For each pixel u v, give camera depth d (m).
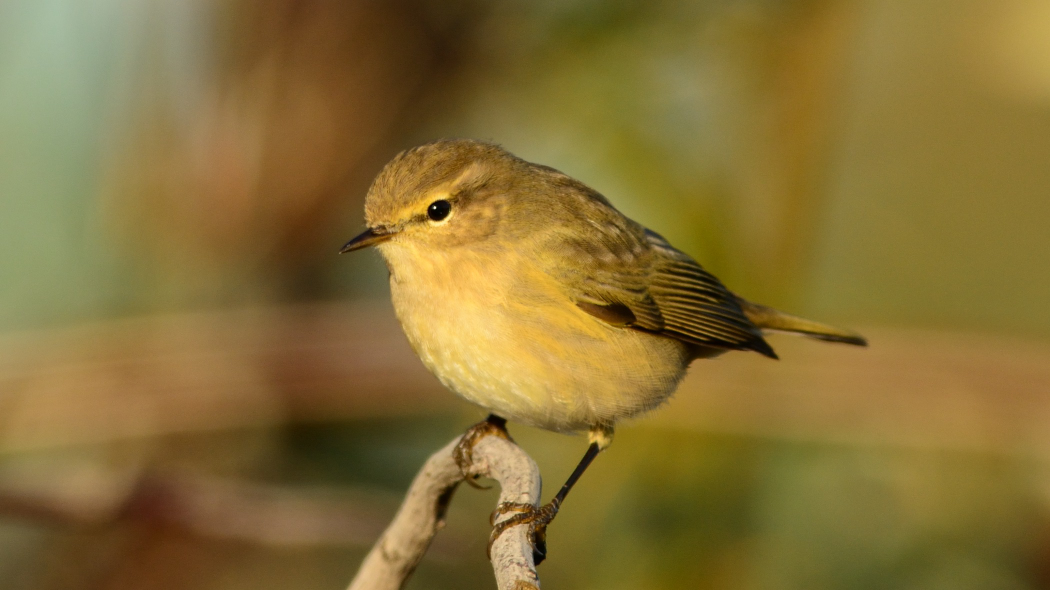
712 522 10.28
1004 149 11.74
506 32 11.00
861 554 10.30
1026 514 10.33
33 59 11.09
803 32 10.54
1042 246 11.59
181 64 11.03
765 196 10.66
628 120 10.58
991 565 10.27
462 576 10.92
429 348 7.82
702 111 10.78
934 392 10.36
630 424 8.27
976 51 11.77
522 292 7.71
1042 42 11.66
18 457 10.20
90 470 9.78
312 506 9.71
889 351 10.56
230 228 11.07
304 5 10.86
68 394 10.13
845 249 11.70
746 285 10.43
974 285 11.50
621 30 10.74
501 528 6.68
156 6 10.93
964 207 11.67
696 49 10.75
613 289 8.14
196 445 10.64
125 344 10.41
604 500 10.38
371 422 10.91
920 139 11.76
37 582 10.71
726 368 10.48
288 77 10.90
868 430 10.36
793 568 10.26
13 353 10.29
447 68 11.10
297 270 11.35
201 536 9.48
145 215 11.15
